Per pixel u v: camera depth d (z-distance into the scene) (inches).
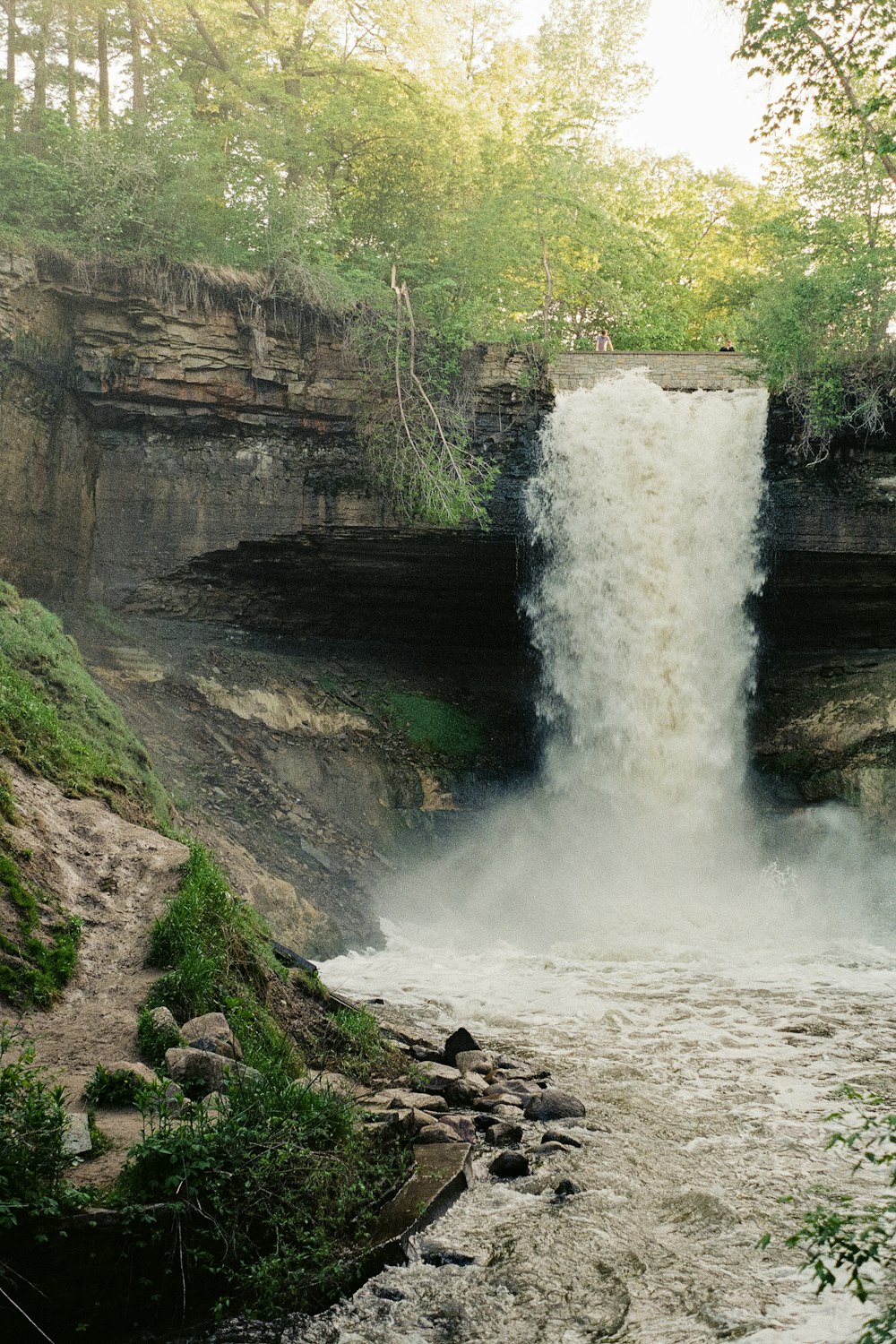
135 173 950.4
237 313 948.6
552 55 1355.8
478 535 994.7
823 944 777.6
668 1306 217.5
